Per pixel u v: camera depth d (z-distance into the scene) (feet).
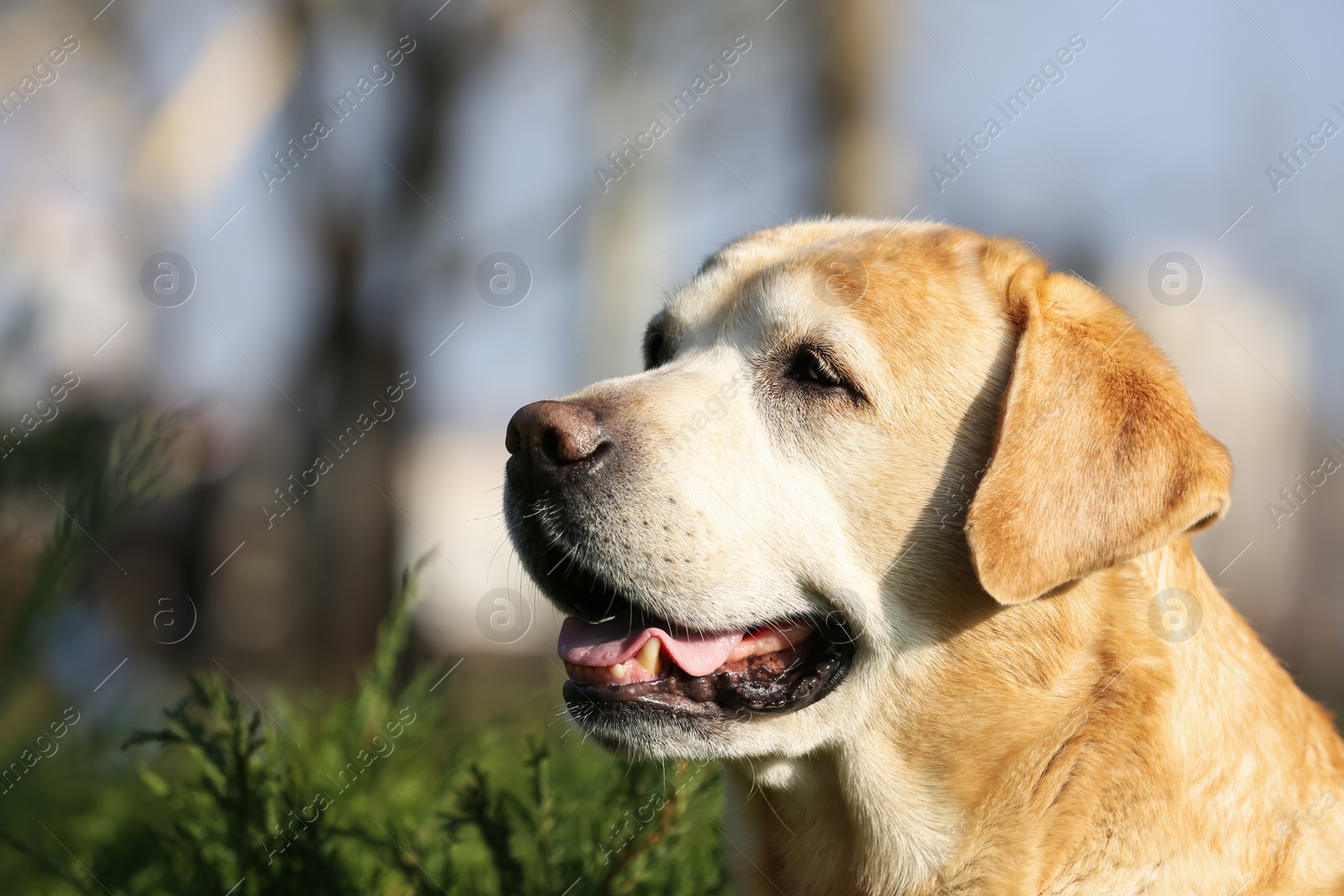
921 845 14.03
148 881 16.30
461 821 14.94
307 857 14.57
